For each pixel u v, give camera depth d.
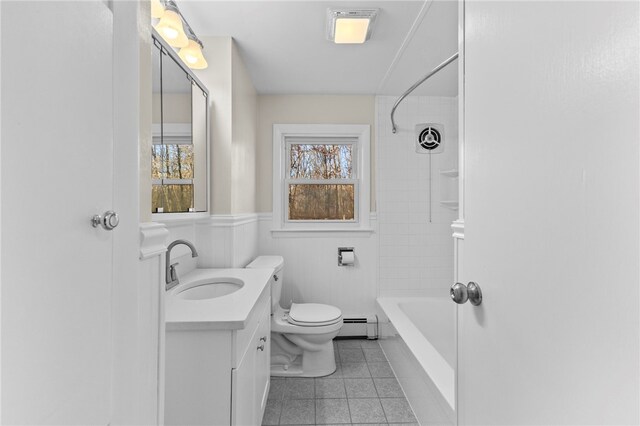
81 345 0.49
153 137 1.48
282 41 2.20
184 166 1.79
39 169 0.41
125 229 0.65
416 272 3.17
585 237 0.47
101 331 0.55
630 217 0.41
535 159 0.58
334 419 1.87
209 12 1.88
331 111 3.15
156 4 1.46
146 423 0.78
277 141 3.12
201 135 2.02
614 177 0.43
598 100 0.45
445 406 1.41
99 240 0.54
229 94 2.15
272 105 3.13
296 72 2.67
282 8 1.84
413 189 3.18
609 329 0.44
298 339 2.36
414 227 3.18
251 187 2.84
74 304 0.48
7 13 0.36
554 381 0.53
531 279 0.59
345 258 3.05
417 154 3.19
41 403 0.42
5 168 0.37
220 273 1.95
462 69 1.08
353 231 3.12
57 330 0.44
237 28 2.04
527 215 0.60
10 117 0.37
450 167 3.19
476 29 0.79
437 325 2.97
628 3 0.41
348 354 2.75
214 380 1.15
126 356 0.65
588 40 0.47
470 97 0.82
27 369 0.40
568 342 0.51
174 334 1.15
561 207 0.52
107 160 0.56
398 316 2.56
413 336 2.15
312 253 3.13
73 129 0.47
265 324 1.82
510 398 0.66
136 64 0.69
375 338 3.06
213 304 1.33
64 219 0.45
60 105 0.44
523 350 0.61
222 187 2.17
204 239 2.14
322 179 3.24
